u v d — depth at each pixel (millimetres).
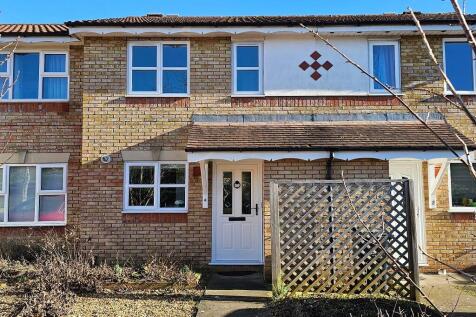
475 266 11250
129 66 11961
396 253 8438
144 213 11477
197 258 11422
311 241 8320
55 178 12547
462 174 11656
